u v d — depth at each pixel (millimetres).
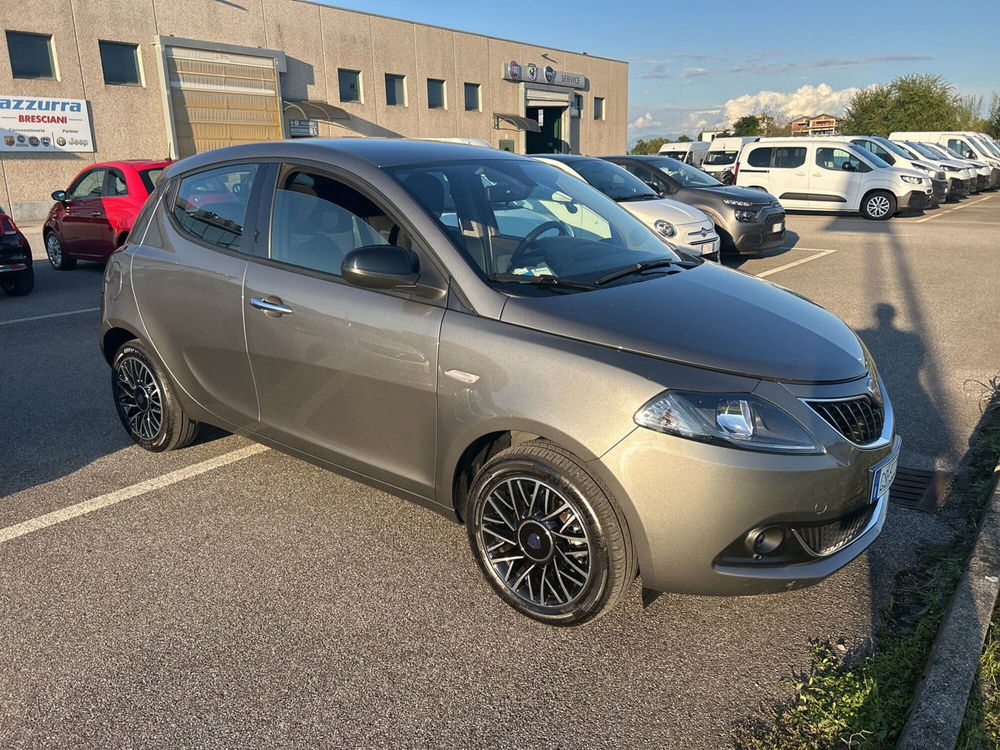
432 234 2957
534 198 3516
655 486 2418
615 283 3039
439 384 2844
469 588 3051
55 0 20859
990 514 3254
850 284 9211
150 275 3914
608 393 2484
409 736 2293
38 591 3041
